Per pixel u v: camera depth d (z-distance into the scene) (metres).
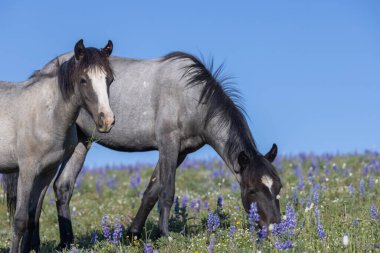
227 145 13.84
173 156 14.11
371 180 16.97
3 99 12.09
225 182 22.06
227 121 13.88
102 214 18.38
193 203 15.63
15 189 13.87
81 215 18.52
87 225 17.08
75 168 14.95
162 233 13.63
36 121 11.70
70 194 14.80
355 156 25.89
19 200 11.68
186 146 14.40
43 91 11.83
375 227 12.38
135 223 14.19
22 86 12.23
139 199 20.38
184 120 14.11
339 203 15.41
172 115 14.14
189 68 14.19
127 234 14.16
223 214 14.71
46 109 11.70
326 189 17.34
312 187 16.92
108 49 11.70
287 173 22.41
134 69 14.82
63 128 11.78
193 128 14.19
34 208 12.30
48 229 17.00
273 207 12.58
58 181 14.82
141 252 12.49
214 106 13.92
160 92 14.35
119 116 14.66
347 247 10.87
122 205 19.55
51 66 14.79
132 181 21.55
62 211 14.59
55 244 14.88
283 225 11.46
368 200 16.08
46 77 12.02
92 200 21.17
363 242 11.28
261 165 12.91
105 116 10.95
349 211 14.91
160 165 14.11
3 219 18.20
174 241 12.48
